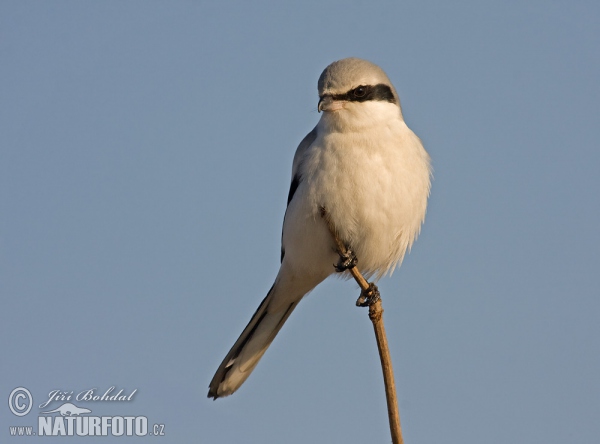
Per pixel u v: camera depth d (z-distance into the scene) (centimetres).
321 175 1062
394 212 1072
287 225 1131
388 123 1074
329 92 1066
